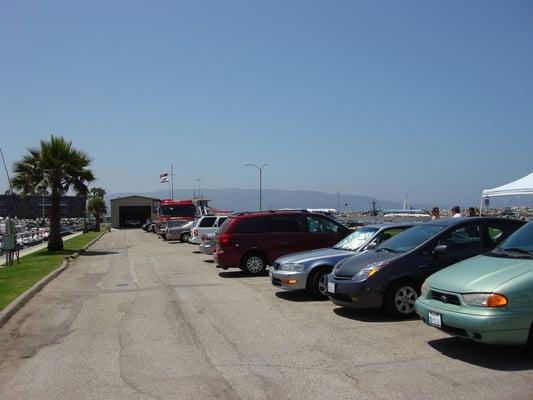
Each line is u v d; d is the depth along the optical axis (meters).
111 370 6.78
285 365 6.77
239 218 15.92
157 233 52.88
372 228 12.02
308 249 15.88
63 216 92.06
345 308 10.37
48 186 28.58
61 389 6.11
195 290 13.45
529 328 6.32
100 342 8.30
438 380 6.00
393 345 7.54
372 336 8.09
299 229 15.96
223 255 15.72
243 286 13.80
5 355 7.72
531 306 6.33
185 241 39.09
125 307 11.35
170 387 6.05
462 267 7.25
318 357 7.08
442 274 7.29
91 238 45.84
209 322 9.48
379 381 6.04
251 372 6.53
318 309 10.36
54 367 7.01
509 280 6.46
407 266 9.20
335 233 16.16
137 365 6.96
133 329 9.13
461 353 7.00
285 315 9.88
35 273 17.56
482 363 6.54
